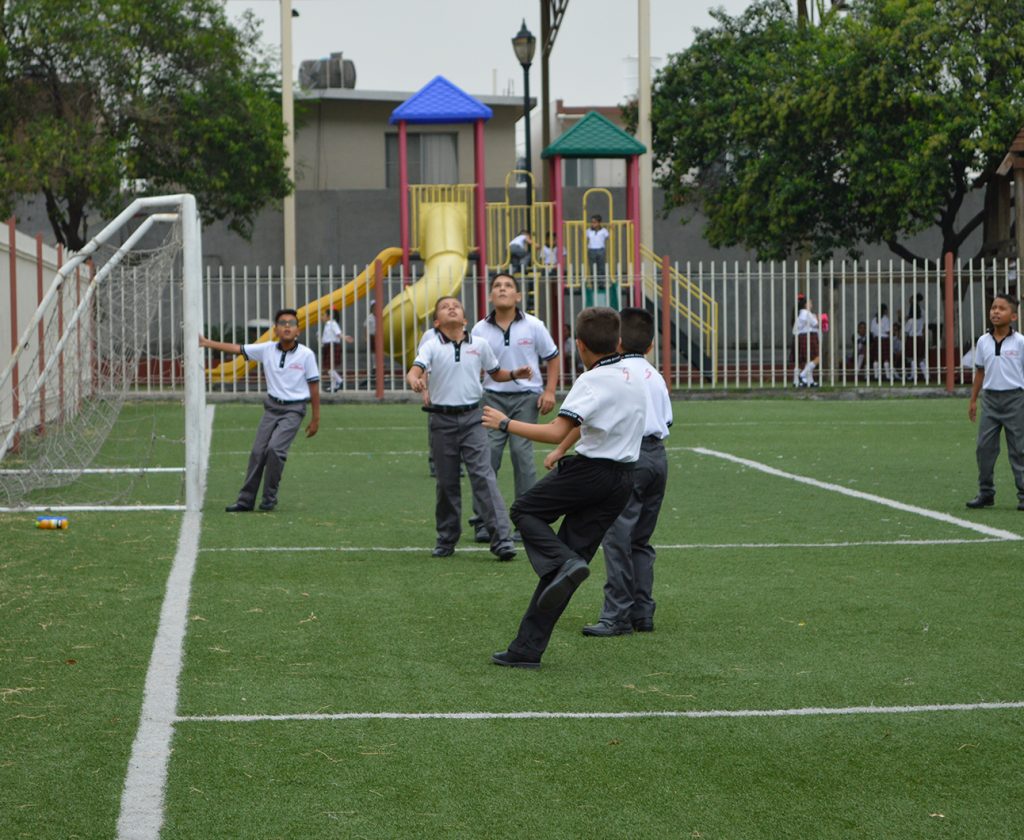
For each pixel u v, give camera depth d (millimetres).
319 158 39281
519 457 9805
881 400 26156
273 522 10938
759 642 6793
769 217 33062
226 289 37500
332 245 38125
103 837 4207
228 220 37531
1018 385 11305
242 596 7859
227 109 29578
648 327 6871
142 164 29359
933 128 29469
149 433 19234
